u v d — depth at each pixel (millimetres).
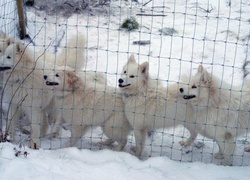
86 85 3816
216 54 5594
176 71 5164
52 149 3678
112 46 5703
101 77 4102
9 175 3088
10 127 3854
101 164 3361
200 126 3748
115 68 5160
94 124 3867
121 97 3809
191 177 3299
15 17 5469
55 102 3855
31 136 3812
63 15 6488
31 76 3730
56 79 3719
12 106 3828
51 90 3822
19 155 3354
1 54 3812
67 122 3893
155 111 3773
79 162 3354
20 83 3744
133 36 6004
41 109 3842
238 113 3656
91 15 6590
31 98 3762
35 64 3740
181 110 3777
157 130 4199
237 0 7383
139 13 6762
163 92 3773
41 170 3182
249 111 3664
